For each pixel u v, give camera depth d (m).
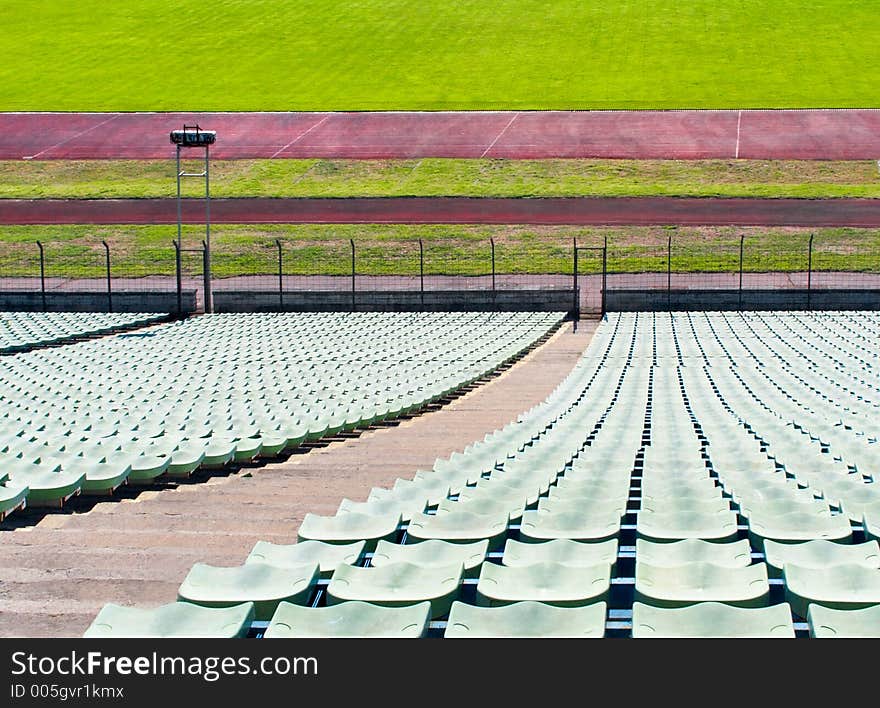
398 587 7.14
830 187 54.19
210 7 100.25
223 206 54.50
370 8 98.56
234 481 13.59
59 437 14.82
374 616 6.39
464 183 57.50
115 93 78.75
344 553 8.20
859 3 92.88
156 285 42.75
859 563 7.63
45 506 11.70
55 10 99.81
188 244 48.47
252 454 14.27
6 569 9.45
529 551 7.87
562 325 36.88
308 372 23.66
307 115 72.56
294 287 42.00
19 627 8.01
